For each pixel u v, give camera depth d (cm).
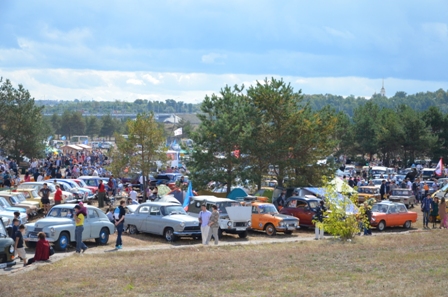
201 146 4297
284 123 4406
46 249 2058
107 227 2600
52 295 1496
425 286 1593
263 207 3122
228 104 4412
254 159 4344
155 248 2470
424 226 3538
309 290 1548
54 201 3447
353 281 1688
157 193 4147
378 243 2650
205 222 2575
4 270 1883
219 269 1905
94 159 7900
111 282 1680
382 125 9800
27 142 6500
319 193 3684
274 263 2041
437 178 6700
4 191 3503
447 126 9750
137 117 4609
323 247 2512
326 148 4469
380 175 6812
